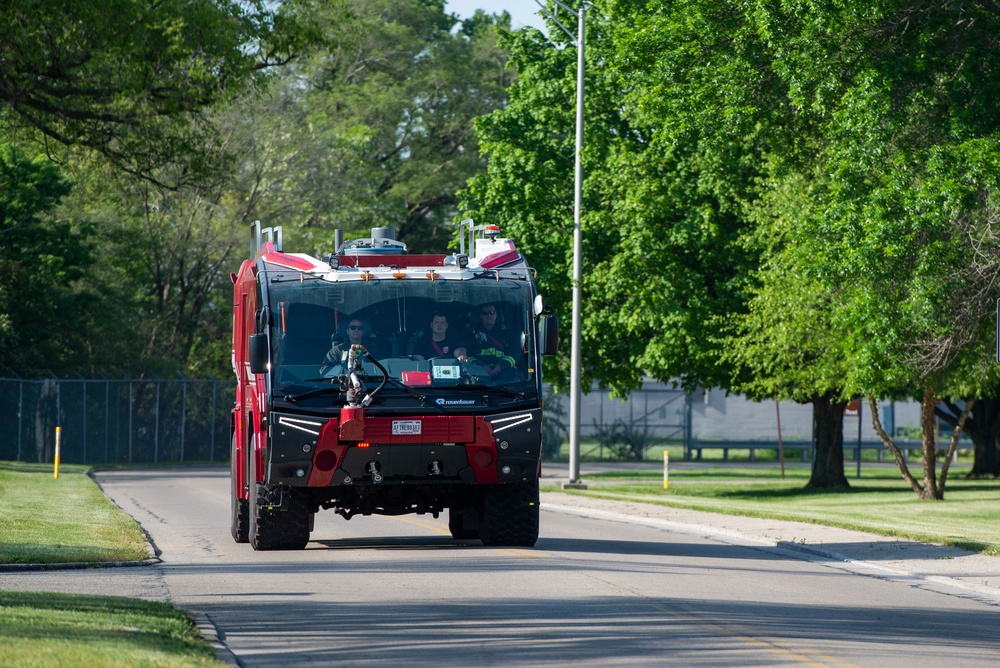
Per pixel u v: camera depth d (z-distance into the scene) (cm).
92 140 5706
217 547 4359
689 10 6750
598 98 9600
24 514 5409
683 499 7369
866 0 5584
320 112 15988
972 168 5300
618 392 10006
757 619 2762
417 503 4228
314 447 3806
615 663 2220
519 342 3956
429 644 2386
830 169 6019
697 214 8588
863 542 4691
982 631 2723
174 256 14525
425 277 3947
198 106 5706
